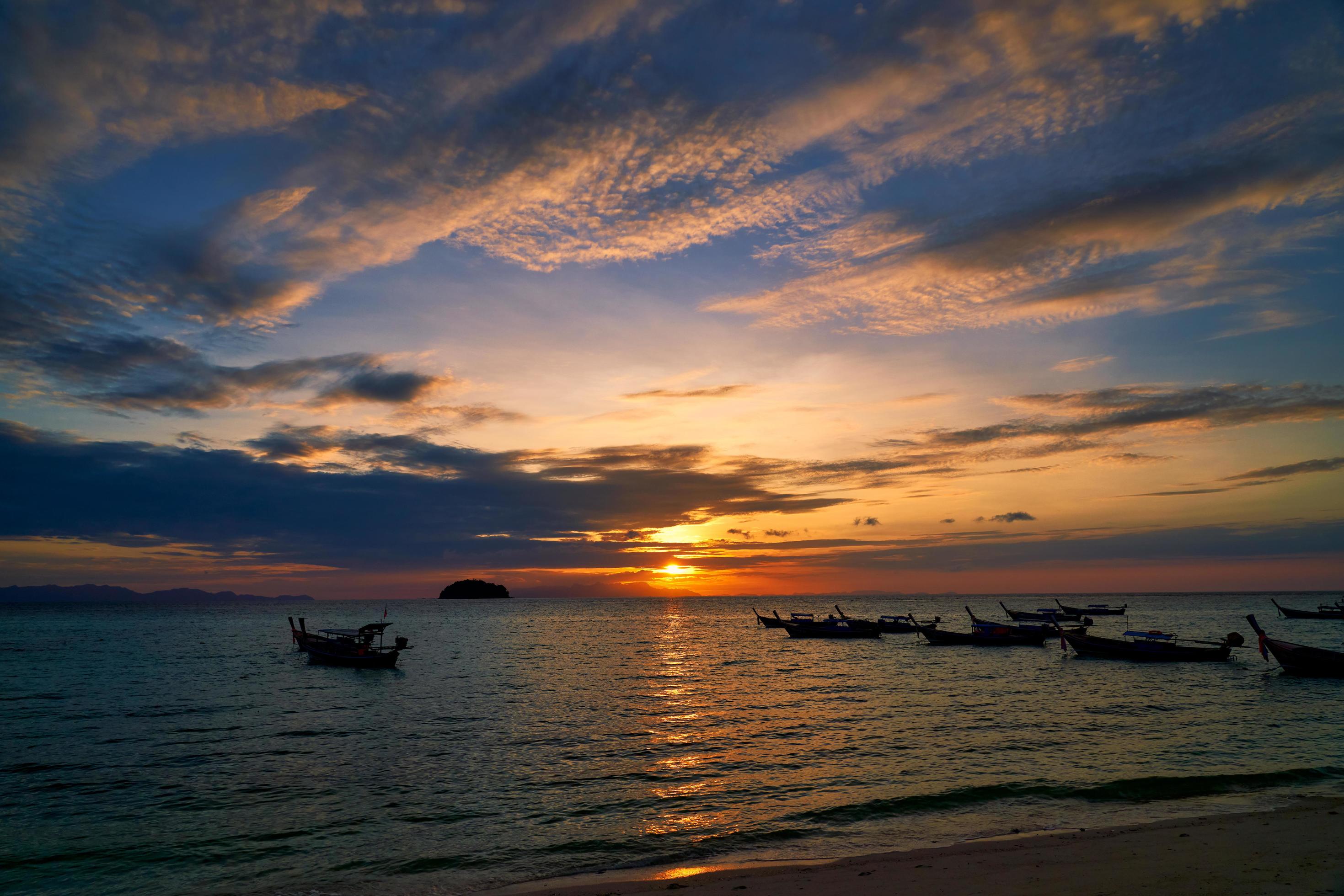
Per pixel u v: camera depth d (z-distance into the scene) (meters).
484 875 15.89
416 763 26.30
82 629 133.75
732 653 73.69
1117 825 17.75
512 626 143.50
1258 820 17.28
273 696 44.62
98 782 24.12
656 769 25.08
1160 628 115.62
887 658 66.00
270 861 17.06
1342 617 122.56
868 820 19.20
